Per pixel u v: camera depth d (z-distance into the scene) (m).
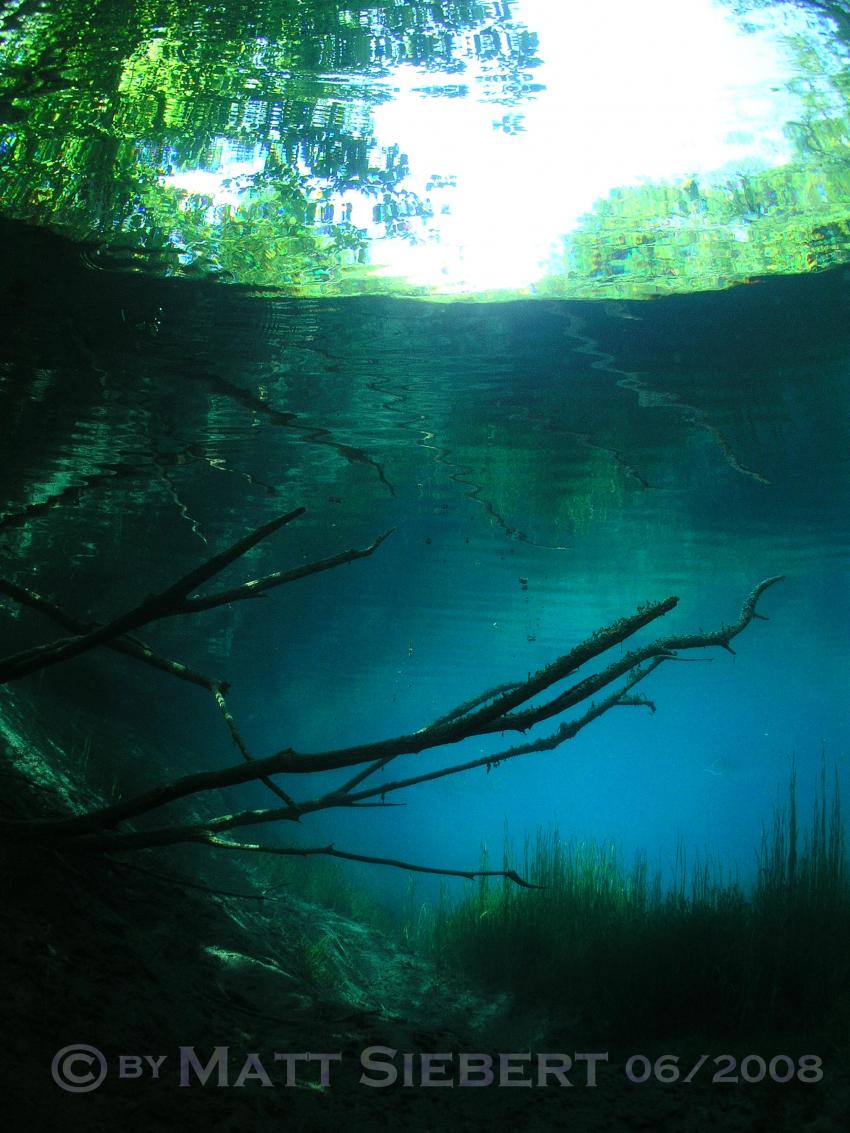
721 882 7.80
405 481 13.23
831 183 6.75
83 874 5.40
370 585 19.05
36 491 13.84
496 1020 7.68
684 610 22.19
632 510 14.51
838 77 5.75
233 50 5.55
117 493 13.91
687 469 12.80
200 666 28.42
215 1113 3.73
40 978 4.03
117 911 5.68
